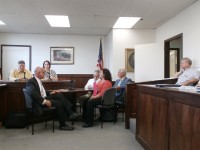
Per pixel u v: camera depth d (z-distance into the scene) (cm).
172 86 267
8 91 449
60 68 777
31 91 381
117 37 671
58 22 609
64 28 676
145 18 561
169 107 221
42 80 493
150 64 623
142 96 315
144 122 304
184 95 190
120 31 671
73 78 766
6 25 638
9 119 419
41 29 691
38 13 517
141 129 320
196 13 436
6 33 746
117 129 412
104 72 454
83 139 347
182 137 194
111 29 684
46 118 481
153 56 621
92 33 752
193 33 450
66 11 500
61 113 406
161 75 614
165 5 460
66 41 777
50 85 488
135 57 640
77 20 580
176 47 716
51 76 564
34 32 739
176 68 720
